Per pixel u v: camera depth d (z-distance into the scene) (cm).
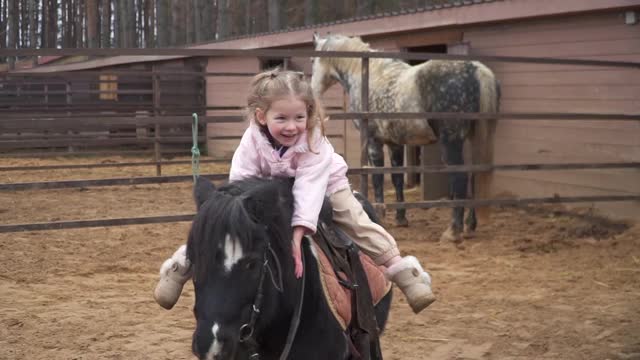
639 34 867
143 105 1398
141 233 858
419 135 846
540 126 1003
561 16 958
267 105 301
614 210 895
